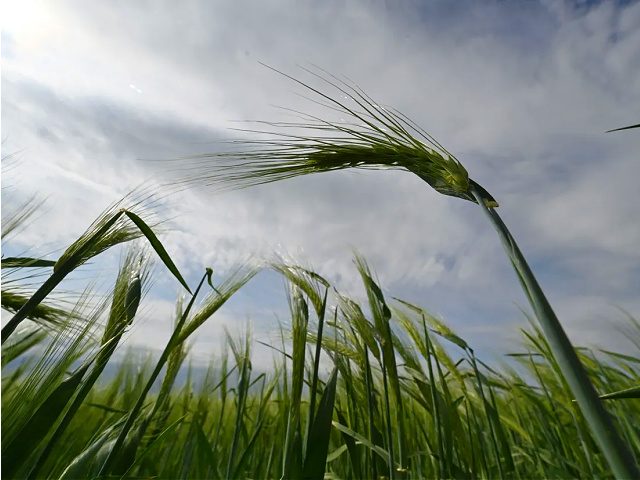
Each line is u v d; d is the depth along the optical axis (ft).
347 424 1.06
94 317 0.70
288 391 0.98
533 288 0.43
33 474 0.55
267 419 1.44
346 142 0.67
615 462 0.34
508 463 1.14
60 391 0.59
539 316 0.42
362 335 0.94
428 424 1.45
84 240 0.67
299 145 0.68
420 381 1.08
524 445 1.49
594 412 0.36
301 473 0.76
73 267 0.63
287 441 0.79
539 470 1.33
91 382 0.61
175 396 1.40
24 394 0.63
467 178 0.58
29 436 0.56
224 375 1.32
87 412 1.20
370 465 1.08
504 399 1.63
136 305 0.70
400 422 0.94
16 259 0.73
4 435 0.60
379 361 0.93
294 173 0.69
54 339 0.67
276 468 1.08
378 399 1.15
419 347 1.18
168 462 1.25
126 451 0.73
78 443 0.97
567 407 1.24
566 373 0.39
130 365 1.34
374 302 0.97
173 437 1.31
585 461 1.23
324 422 0.78
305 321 0.88
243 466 1.08
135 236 0.77
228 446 1.44
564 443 1.38
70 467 0.67
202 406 1.32
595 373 1.33
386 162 0.67
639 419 1.25
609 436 0.35
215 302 0.87
